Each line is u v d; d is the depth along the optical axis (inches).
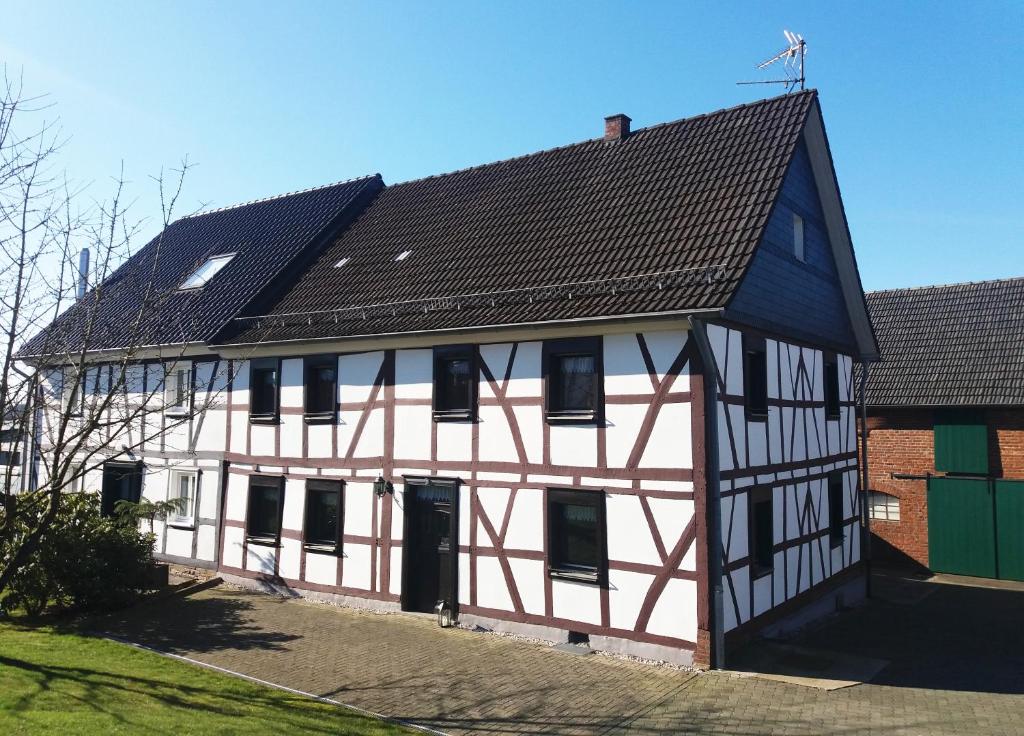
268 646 446.6
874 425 808.9
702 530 413.4
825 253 617.0
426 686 382.0
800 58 589.9
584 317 443.8
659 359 435.2
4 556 481.4
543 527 467.8
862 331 672.4
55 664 373.7
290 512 593.9
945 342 813.2
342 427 570.6
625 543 438.0
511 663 419.5
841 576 614.5
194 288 733.3
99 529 528.4
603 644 440.1
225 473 639.8
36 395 345.7
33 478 729.0
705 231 477.7
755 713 348.2
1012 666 436.5
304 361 595.5
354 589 552.1
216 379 650.2
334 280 650.8
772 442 502.6
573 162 640.4
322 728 311.7
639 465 436.5
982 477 746.2
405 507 530.9
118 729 287.1
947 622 558.9
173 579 631.2
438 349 522.6
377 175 810.8
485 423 498.0
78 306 388.2
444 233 639.8
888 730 328.8
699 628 410.6
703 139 571.5
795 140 514.6
